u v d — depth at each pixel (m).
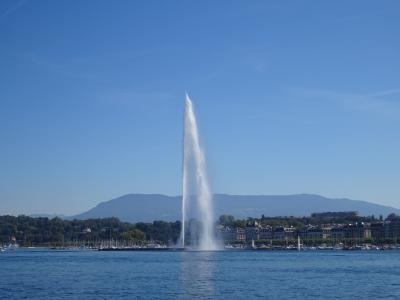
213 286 118.00
